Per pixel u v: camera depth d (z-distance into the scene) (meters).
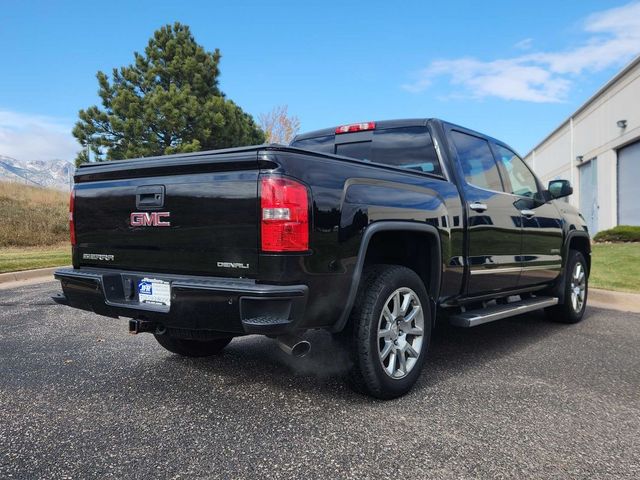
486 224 4.22
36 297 7.50
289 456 2.46
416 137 4.22
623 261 10.14
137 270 3.24
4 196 22.97
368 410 3.05
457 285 3.91
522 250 4.78
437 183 3.79
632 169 17.09
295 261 2.68
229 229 2.79
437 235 3.59
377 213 3.15
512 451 2.54
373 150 4.45
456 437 2.69
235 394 3.33
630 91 16.61
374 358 3.10
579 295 5.89
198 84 23.45
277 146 2.70
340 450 2.53
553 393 3.39
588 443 2.64
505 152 5.00
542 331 5.41
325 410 3.05
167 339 4.02
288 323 2.63
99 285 3.22
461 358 4.28
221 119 22.11
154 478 2.26
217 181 2.84
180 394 3.33
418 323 3.45
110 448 2.55
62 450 2.52
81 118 22.42
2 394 3.34
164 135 22.75
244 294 2.61
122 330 5.29
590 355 4.38
